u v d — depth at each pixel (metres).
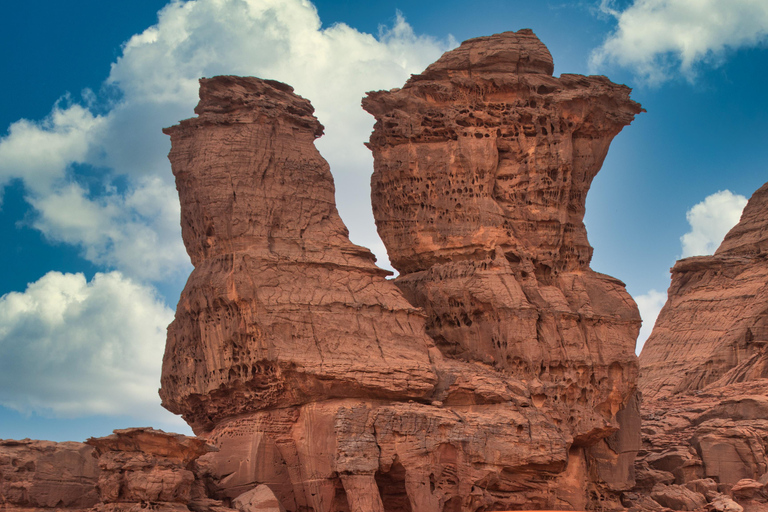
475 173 49.28
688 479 50.69
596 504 47.44
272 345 40.69
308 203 44.34
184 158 44.28
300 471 41.16
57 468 39.00
